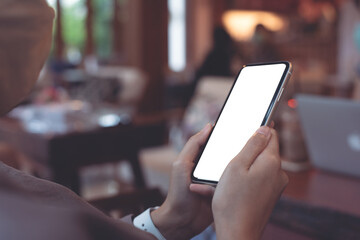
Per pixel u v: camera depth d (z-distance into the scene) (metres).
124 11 6.45
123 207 1.36
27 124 2.86
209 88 3.31
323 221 1.34
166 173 2.73
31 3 0.51
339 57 7.80
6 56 0.50
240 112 0.78
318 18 8.12
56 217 0.27
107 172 4.22
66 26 6.43
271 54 4.59
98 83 5.00
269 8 7.92
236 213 0.58
